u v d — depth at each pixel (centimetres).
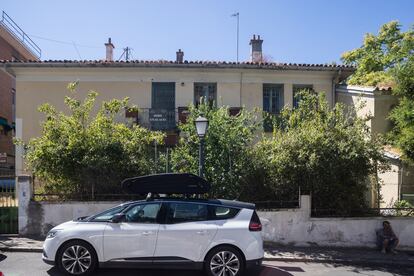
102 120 1299
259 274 907
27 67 1800
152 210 852
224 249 823
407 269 1005
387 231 1162
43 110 1331
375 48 2809
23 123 1812
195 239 824
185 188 953
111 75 1844
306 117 1319
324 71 1862
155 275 859
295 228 1196
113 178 1257
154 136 1330
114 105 1350
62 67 1798
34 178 1268
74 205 1223
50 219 1223
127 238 827
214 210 852
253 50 2261
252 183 1255
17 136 1806
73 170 1253
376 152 1208
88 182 1255
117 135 1303
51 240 838
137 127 1363
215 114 1327
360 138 1221
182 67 1820
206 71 1856
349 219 1199
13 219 1247
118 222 842
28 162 1294
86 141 1257
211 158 1285
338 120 1269
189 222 838
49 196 1265
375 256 1098
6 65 1770
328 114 1271
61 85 1834
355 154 1170
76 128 1280
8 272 853
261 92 1873
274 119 1427
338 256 1086
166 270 894
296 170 1212
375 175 1267
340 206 1223
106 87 1839
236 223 836
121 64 1783
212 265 821
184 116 1798
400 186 1482
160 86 1859
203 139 1202
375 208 1236
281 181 1240
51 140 1265
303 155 1198
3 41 2447
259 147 1288
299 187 1227
